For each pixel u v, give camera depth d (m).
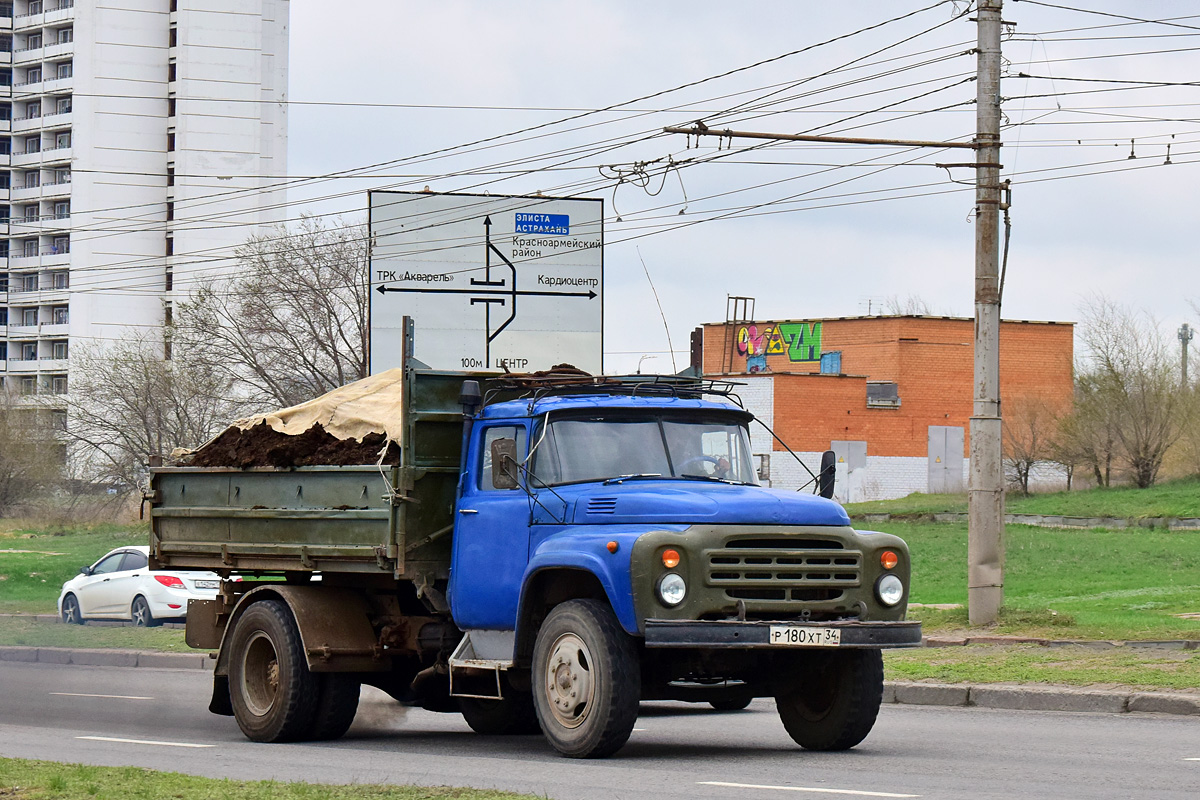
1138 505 59.78
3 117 156.50
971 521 27.25
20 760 13.30
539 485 14.74
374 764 14.21
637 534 13.41
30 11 156.75
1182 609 28.52
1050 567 40.06
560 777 12.68
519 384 15.97
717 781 12.38
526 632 14.42
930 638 25.81
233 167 145.50
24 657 32.00
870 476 88.81
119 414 81.81
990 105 27.56
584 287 52.88
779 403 86.94
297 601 16.64
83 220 145.75
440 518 15.88
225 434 18.28
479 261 52.16
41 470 97.50
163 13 147.00
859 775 12.81
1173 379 71.06
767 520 13.65
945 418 91.25
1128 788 11.92
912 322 91.31
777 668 14.81
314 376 67.44
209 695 23.66
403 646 16.52
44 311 152.75
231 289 77.12
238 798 10.95
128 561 37.72
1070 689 20.06
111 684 25.92
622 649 13.48
